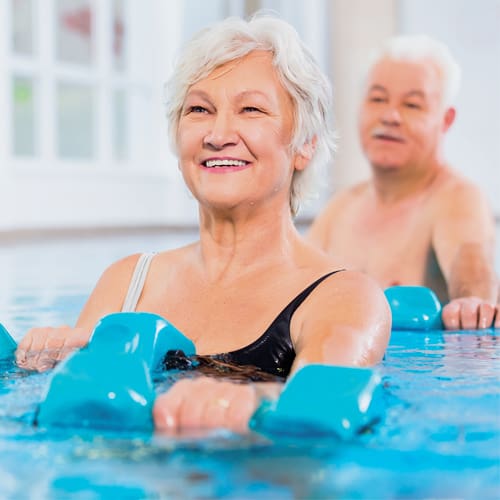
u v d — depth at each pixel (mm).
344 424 1506
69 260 6219
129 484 1301
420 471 1353
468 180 3820
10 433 1567
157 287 2367
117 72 11250
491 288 3238
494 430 1567
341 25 12531
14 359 2164
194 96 2160
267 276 2215
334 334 1934
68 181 10367
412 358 2291
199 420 1594
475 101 13555
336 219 4074
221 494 1257
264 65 2156
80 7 11523
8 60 9672
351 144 12523
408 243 3736
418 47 3822
